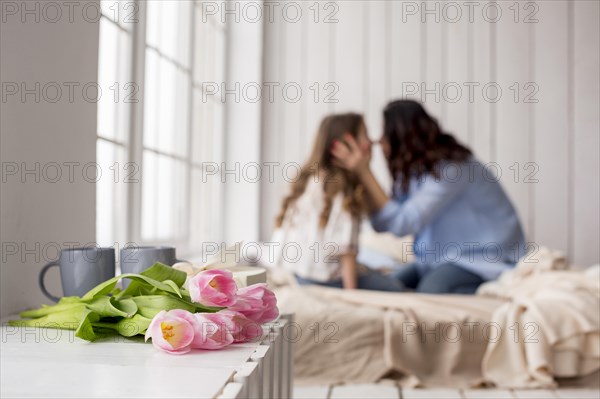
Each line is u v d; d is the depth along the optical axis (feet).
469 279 9.96
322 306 7.97
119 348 3.18
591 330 7.42
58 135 4.79
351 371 7.80
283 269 9.43
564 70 13.50
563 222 13.44
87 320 3.26
